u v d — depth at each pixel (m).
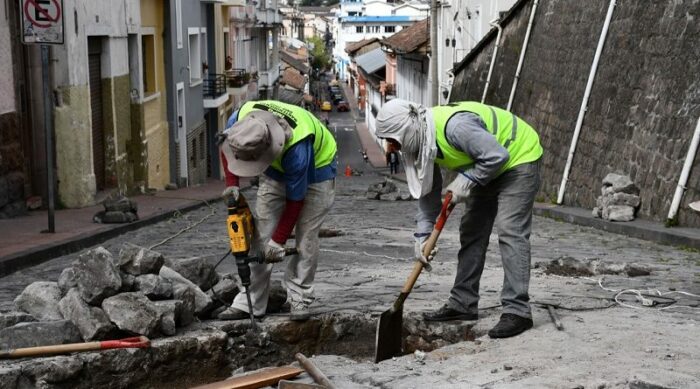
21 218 13.52
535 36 20.36
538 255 9.16
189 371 5.20
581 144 15.30
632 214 12.13
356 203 18.56
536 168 5.22
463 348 4.98
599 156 14.35
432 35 29.56
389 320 5.07
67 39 15.38
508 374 4.38
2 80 13.23
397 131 5.05
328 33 175.50
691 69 11.78
